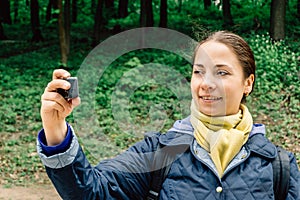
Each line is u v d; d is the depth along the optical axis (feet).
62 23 56.24
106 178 6.21
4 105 43.52
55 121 5.40
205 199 6.30
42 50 68.33
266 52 43.98
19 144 34.86
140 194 6.47
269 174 6.50
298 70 43.21
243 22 61.93
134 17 72.38
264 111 37.58
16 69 56.80
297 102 38.75
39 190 26.61
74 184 5.68
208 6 77.05
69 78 5.18
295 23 61.05
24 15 102.42
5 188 26.76
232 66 6.46
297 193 6.57
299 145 32.45
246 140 6.67
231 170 6.44
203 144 6.44
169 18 75.20
